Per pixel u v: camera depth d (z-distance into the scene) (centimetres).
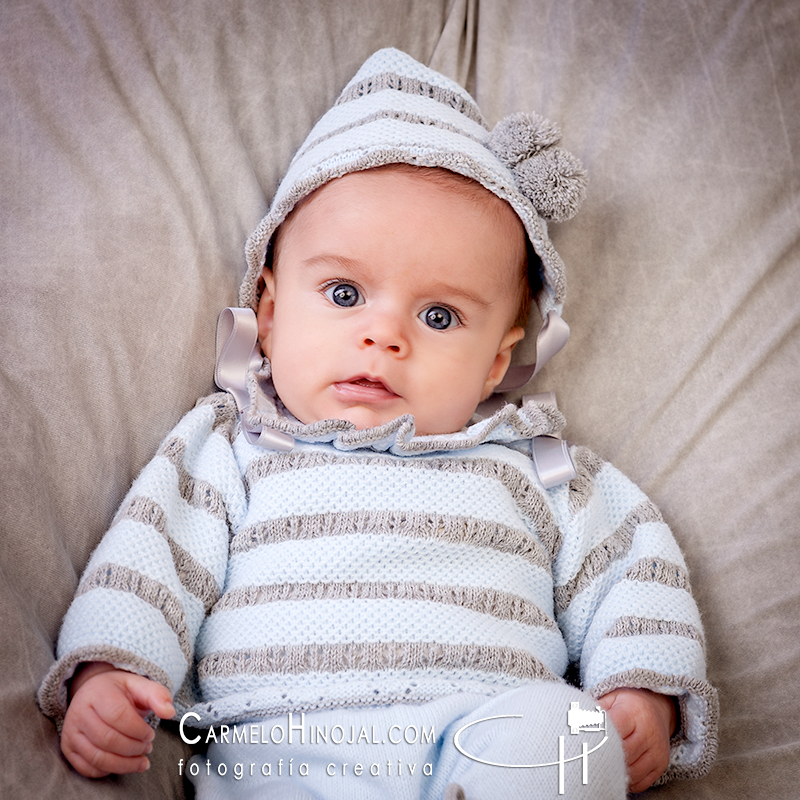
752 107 177
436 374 146
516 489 149
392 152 147
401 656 126
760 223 175
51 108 152
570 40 182
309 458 142
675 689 130
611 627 139
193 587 133
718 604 151
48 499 129
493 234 150
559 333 162
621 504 156
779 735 139
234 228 164
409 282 145
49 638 119
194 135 164
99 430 139
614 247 176
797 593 148
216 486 143
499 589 138
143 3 163
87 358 141
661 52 180
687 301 172
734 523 156
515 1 184
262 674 126
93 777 108
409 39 183
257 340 161
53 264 143
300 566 133
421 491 140
